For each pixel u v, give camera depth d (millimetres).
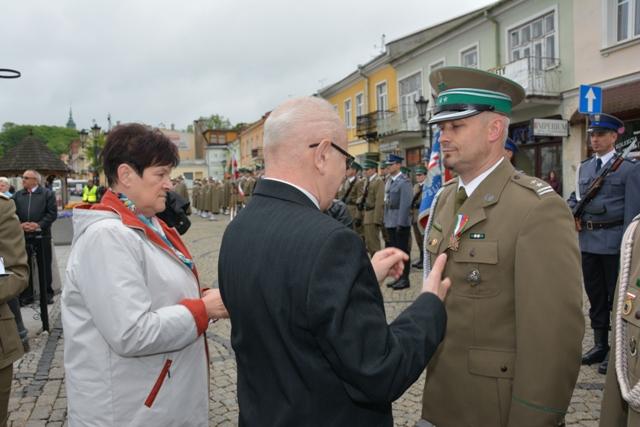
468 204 1835
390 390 1105
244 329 1257
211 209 22188
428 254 2014
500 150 1869
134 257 1689
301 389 1168
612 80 11336
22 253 2580
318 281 1093
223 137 55906
